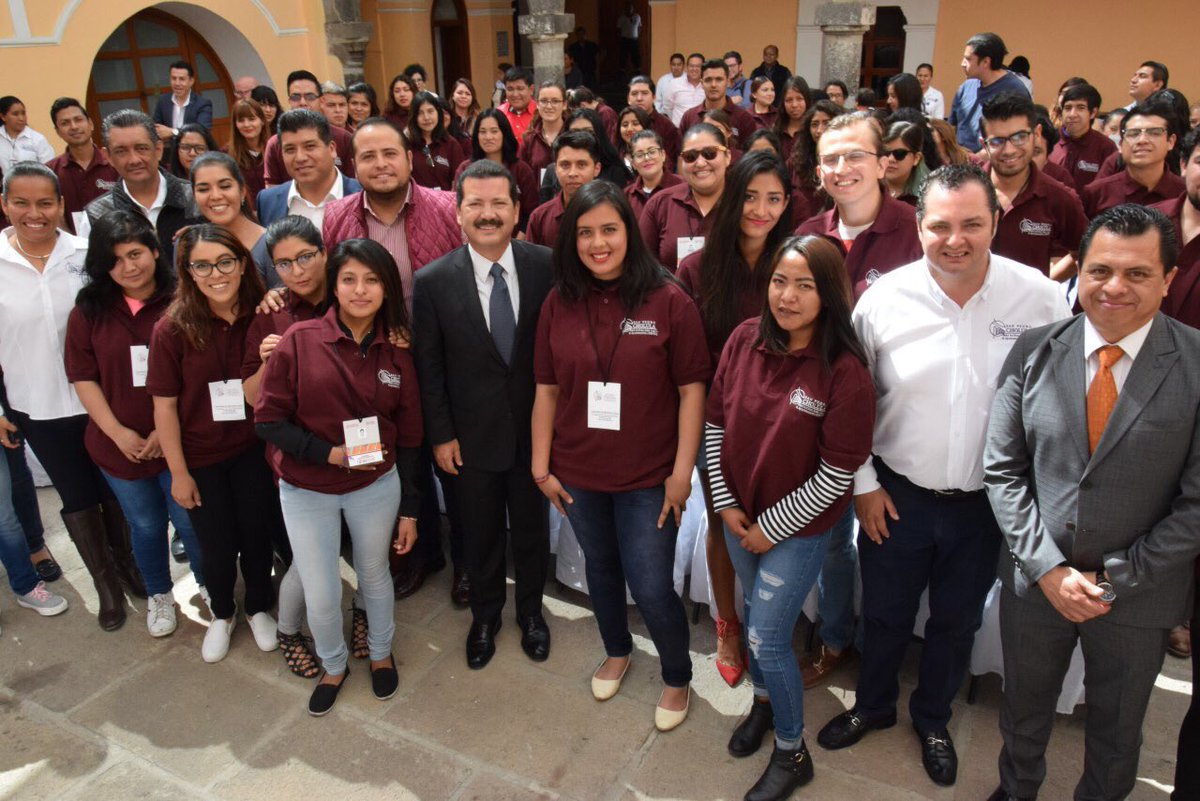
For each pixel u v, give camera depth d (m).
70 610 3.22
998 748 2.43
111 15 7.84
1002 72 4.81
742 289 2.36
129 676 2.85
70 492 3.03
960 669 2.29
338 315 2.43
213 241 2.49
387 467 2.53
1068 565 1.82
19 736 2.59
